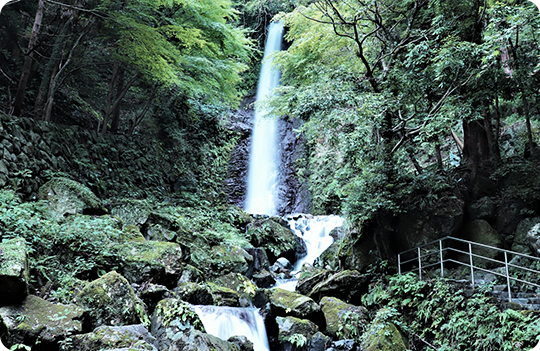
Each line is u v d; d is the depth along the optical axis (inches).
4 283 219.0
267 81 964.0
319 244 585.9
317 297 389.7
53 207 338.6
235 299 360.8
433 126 340.5
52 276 274.8
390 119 393.4
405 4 427.2
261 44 1016.2
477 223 370.6
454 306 292.7
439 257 366.9
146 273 310.5
